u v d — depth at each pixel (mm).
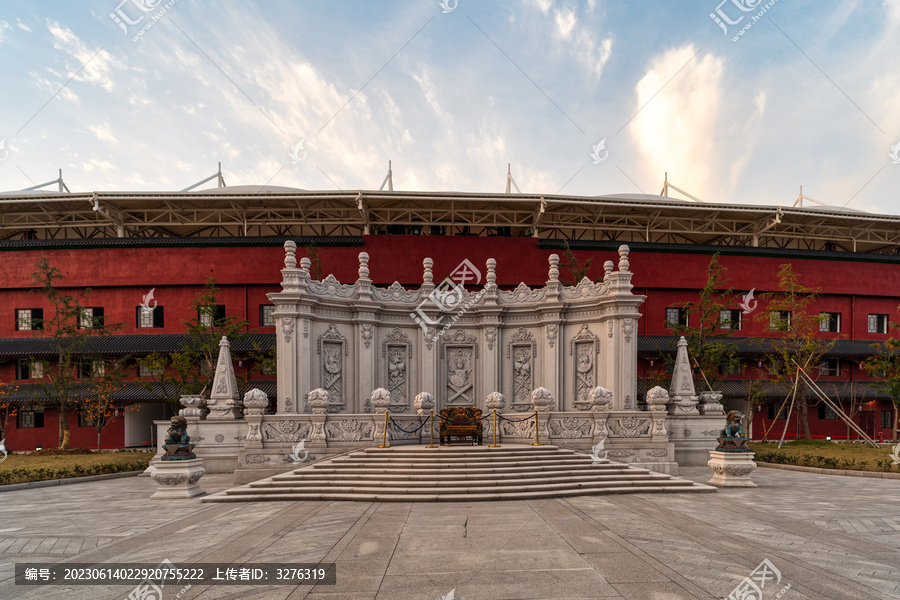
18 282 31922
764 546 8391
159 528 10109
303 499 12867
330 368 20953
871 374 34500
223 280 32156
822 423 34344
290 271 19750
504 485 13289
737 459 14797
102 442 30891
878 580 6770
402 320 22625
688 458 20859
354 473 14062
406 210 34812
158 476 13852
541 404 17609
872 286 35094
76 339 28797
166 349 29703
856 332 34844
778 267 34375
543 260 33344
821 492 14039
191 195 31484
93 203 31391
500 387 22578
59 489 16547
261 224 36125
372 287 22297
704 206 33406
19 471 18297
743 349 31719
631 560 7625
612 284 20609
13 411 29594
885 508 11688
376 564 7516
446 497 12336
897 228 36531
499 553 8016
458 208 34906
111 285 32000
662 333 33469
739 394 31000
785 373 31797
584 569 7227
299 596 6312
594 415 17438
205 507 12312
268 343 30422
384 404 17234
